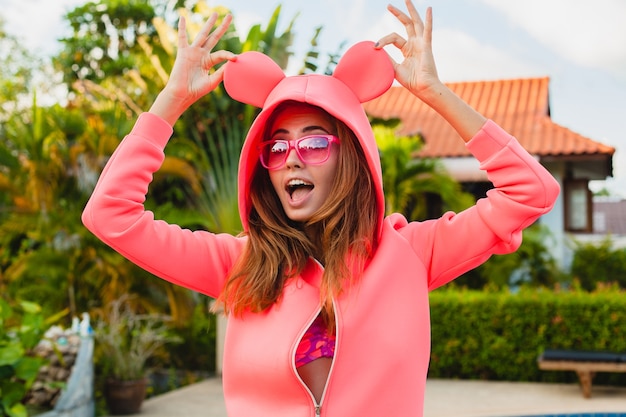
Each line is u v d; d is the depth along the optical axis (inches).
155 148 76.3
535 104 622.2
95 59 864.3
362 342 68.7
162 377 361.4
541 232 502.6
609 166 544.4
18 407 192.1
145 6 861.8
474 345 359.3
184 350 387.5
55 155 331.9
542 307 352.8
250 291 72.5
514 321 355.3
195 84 78.4
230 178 369.1
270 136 78.7
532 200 69.2
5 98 788.0
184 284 77.0
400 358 68.6
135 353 297.9
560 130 566.3
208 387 335.3
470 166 545.3
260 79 78.4
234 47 391.5
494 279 457.7
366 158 74.0
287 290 72.9
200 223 345.7
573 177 556.4
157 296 332.8
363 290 70.4
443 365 363.9
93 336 263.3
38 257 307.9
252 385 71.0
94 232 73.0
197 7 428.5
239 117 382.0
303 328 70.0
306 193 74.4
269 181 79.0
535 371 352.2
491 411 274.4
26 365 196.7
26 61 866.8
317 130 75.2
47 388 245.4
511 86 662.5
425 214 501.4
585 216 551.2
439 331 365.4
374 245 75.1
